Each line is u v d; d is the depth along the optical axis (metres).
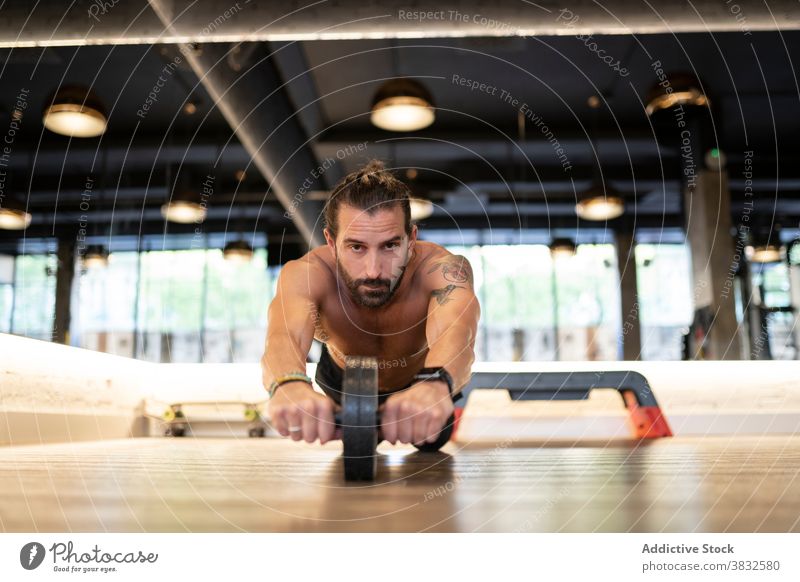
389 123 3.40
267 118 3.73
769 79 4.25
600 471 0.94
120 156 5.44
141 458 1.37
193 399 3.07
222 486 0.76
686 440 2.07
